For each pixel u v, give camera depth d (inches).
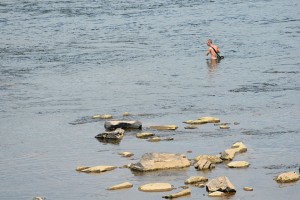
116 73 2829.7
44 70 2918.3
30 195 1550.2
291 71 2760.8
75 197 1529.3
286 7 4722.0
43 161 1765.5
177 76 2748.5
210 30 3863.2
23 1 5364.2
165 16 4439.0
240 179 1601.9
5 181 1637.6
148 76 2758.4
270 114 2133.4
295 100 2299.5
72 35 3823.8
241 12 4544.8
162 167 1681.8
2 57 3238.2
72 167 1717.5
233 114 2145.7
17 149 1867.6
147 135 1939.0
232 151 1752.0
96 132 2003.0
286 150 1786.4
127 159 1755.7
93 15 4557.1
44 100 2402.8
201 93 2448.3
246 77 2684.5
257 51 3228.3
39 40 3690.9
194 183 1584.6
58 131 2023.9
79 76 2787.9
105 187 1579.7
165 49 3346.5
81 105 2321.6
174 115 2155.5
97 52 3309.5
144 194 1530.5
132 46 3447.3
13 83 2682.1
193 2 5108.3
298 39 3499.0
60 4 5132.9
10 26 4195.4
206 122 2055.9
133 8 4847.4
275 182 1581.0
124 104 2316.7
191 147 1829.5
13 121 2144.4
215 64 2965.1
